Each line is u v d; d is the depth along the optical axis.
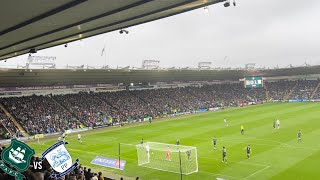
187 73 80.88
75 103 61.50
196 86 96.25
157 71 70.62
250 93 100.12
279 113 62.66
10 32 16.09
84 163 28.38
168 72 74.31
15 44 20.12
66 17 13.41
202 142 36.28
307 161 25.78
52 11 12.35
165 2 11.45
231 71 90.75
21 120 49.41
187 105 78.19
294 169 23.67
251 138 37.25
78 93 66.25
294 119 52.44
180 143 36.38
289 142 33.84
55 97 61.31
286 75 105.31
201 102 82.94
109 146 36.28
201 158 28.42
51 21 14.07
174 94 83.69
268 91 101.56
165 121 59.94
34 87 59.16
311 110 65.38
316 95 91.19
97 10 12.39
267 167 24.58
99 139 41.91
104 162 27.39
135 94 75.94
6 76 50.38
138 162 27.20
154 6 12.03
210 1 11.59
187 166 25.41
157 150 29.69
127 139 40.97
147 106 70.69
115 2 11.28
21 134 45.09
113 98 69.75
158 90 83.25
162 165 25.88
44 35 17.48
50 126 49.81
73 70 55.25
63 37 18.56
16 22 14.04
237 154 29.42
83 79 63.38
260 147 32.06
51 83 60.00
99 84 70.44
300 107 73.19
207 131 44.34
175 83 90.38
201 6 12.32
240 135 39.69
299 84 101.44
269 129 43.38
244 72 96.19
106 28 16.81
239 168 24.67
